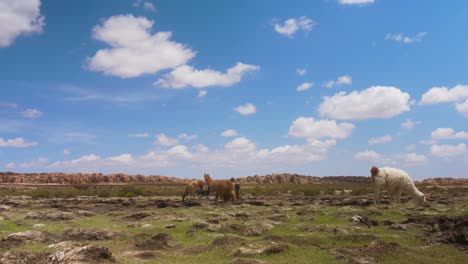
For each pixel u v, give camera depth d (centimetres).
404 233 1339
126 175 13875
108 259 908
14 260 887
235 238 1190
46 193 4509
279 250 1027
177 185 10700
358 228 1423
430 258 992
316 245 1151
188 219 1728
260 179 12031
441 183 9356
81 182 12838
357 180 11950
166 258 991
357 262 934
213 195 4441
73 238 1262
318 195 4525
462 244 1159
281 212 2108
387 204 2609
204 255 1030
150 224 1588
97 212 2388
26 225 1595
